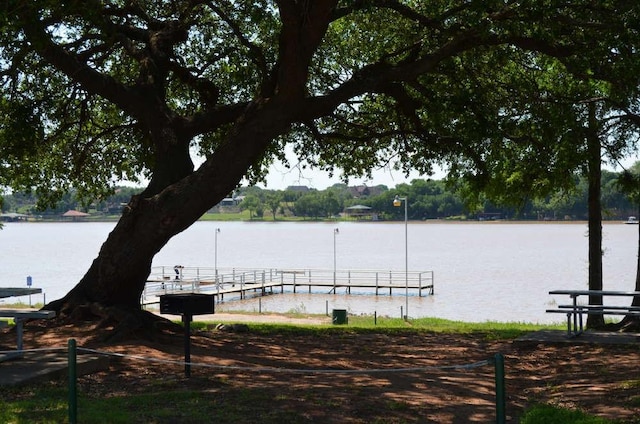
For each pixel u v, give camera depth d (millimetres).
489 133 15047
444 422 8742
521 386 11266
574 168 17781
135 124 18359
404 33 17859
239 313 32938
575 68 14305
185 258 99562
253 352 13445
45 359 10992
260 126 13867
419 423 8625
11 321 20359
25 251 119438
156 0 17641
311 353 13875
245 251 117688
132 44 15945
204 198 13961
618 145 19219
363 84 14508
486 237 167875
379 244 137500
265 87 14453
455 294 52469
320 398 9539
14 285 61469
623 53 13773
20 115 16781
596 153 18766
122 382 10336
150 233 14023
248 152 13922
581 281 63594
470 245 132000
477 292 53969
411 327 20328
